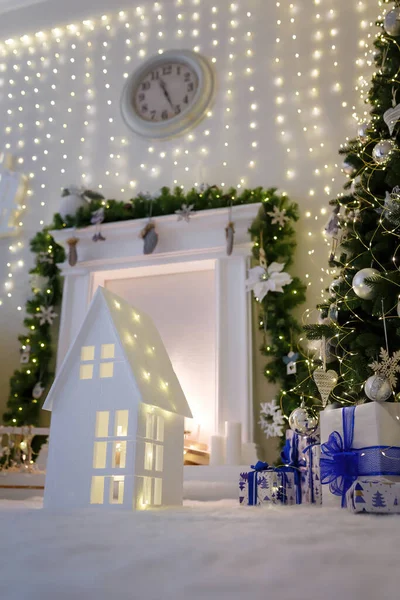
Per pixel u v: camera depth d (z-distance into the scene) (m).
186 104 4.52
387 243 2.03
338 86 4.17
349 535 0.69
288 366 3.25
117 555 0.52
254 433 3.38
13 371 4.21
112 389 1.42
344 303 2.11
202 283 3.99
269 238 3.68
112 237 4.07
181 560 0.49
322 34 4.36
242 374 3.49
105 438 1.38
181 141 4.43
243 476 1.80
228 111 4.38
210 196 3.88
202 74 4.50
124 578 0.43
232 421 3.41
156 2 5.02
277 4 4.57
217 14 4.75
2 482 3.08
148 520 0.90
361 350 2.03
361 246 2.17
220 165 4.25
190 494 2.76
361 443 1.42
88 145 4.73
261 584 0.41
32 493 2.86
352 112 4.06
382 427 1.38
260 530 0.73
